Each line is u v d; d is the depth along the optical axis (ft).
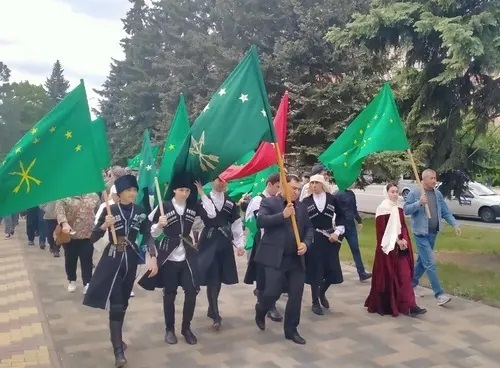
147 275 19.30
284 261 19.35
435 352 18.40
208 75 82.07
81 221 25.89
